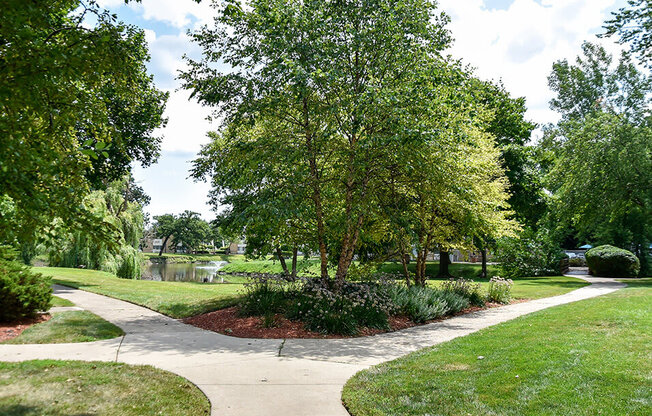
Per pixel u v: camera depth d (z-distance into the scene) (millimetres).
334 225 12953
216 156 14625
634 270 29109
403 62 11812
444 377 5922
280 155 11758
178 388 5430
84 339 8375
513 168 27828
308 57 11109
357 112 10734
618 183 25344
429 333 9859
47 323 9625
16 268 10258
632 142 24781
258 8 11312
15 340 8125
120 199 28719
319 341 8742
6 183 3535
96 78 4703
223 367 6555
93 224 4371
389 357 7453
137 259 28891
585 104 43188
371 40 11195
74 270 24453
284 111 12258
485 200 14602
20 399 4629
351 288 13070
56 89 4055
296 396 5289
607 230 34188
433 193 12938
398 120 10688
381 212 13336
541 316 10727
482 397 5082
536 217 33031
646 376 5348
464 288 15398
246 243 15820
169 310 12633
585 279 27141
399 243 15242
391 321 11133
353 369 6578
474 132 14297
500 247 30047
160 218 104250
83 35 4566
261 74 11695
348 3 11586
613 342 7188
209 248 127000
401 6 11320
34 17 3756
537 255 30891
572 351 6711
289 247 16125
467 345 7949
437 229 16422
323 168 13133
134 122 19062
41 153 4043
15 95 3773
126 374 5848
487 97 26547
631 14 13586
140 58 15547
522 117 30359
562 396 4906
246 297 11797
